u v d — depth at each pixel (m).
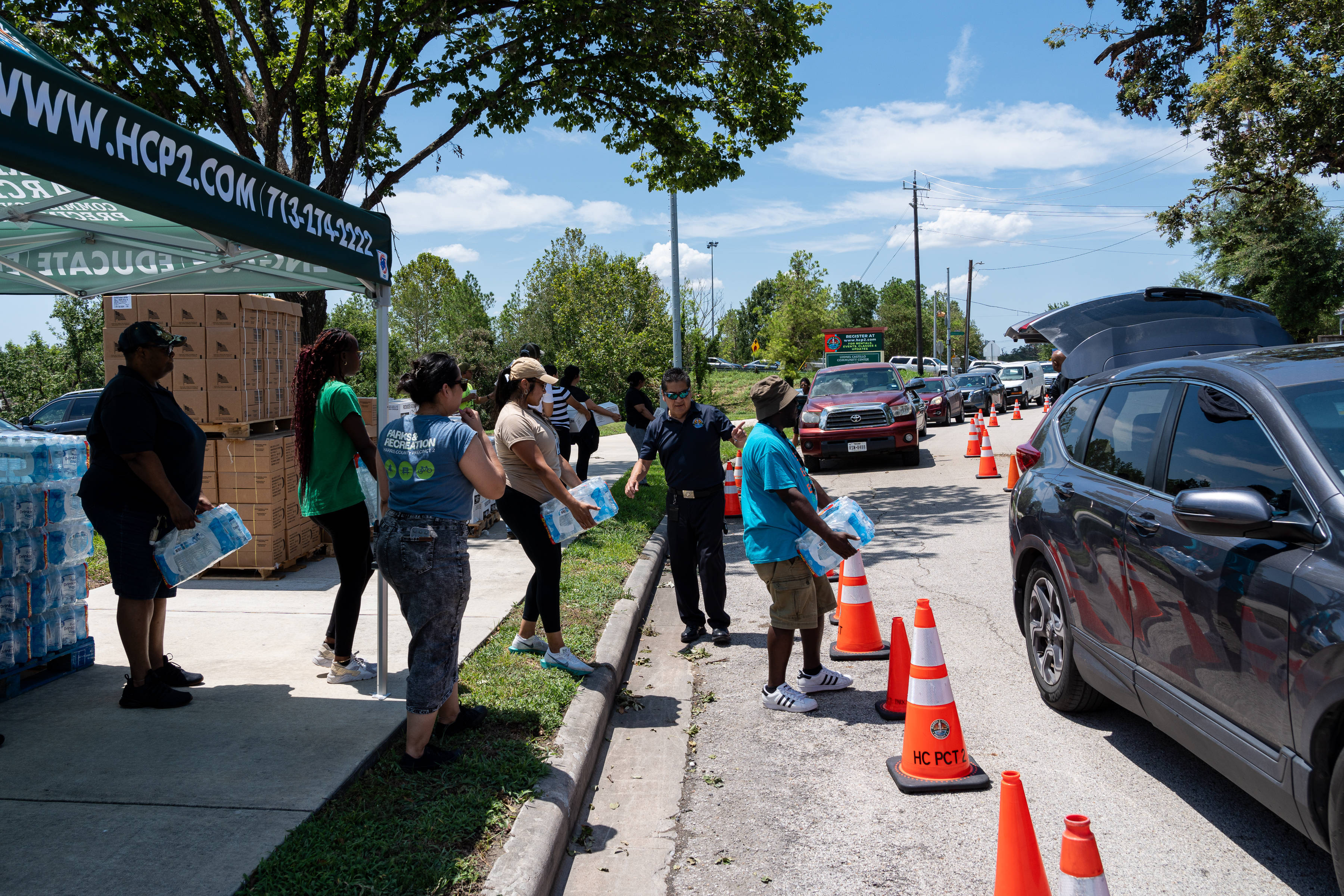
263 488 7.14
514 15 12.23
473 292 61.28
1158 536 3.46
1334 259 32.38
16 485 4.46
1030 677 5.20
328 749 3.85
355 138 11.84
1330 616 2.52
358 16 11.30
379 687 4.54
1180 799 3.66
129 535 4.21
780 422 4.64
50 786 3.48
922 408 21.39
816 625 4.97
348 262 4.30
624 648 5.72
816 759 4.27
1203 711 3.15
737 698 5.16
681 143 13.72
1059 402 5.15
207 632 5.75
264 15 11.55
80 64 11.27
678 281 22.34
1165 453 3.72
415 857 2.97
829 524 4.60
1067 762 4.04
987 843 3.40
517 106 12.05
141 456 4.04
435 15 11.12
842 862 3.32
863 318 104.81
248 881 2.80
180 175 3.17
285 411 7.75
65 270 4.82
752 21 12.30
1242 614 2.90
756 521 4.79
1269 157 18.03
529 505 4.98
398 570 3.60
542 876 2.98
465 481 3.71
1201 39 18.19
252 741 3.94
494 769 3.67
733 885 3.20
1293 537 2.77
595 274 37.56
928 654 3.96
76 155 2.73
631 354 36.59
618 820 3.75
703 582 6.20
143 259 4.80
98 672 4.96
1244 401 3.34
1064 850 2.29
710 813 3.78
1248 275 34.00
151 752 3.83
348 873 2.85
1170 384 3.92
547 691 4.66
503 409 5.05
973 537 9.50
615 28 11.80
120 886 2.77
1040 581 4.73
